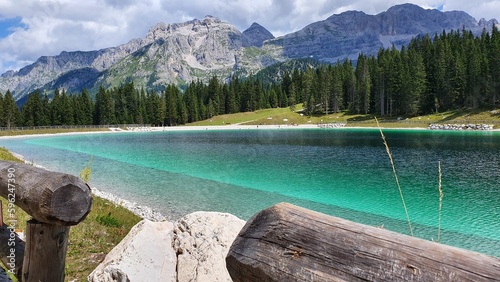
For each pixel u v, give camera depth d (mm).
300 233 1402
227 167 29891
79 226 8875
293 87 132875
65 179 3070
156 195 19094
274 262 1407
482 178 23266
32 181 3172
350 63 136000
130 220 11930
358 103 110188
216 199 18031
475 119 79250
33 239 3297
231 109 137375
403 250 1179
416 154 36969
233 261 1559
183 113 125312
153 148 49469
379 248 1217
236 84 146625
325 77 120250
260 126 111625
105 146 54312
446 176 24328
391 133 71500
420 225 13391
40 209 3002
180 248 3939
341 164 30891
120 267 3432
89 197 3230
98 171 28250
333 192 19656
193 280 3656
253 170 28047
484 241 11508
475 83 85000
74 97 116438
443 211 15391
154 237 3926
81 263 6609
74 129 104312
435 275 1082
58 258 3383
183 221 4164
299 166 29953
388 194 18969
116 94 126875
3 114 101688
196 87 147625
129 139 70438
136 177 25172
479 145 44344
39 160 35812
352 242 1276
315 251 1331
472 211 15297
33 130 95750
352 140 57000
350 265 1235
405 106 94500
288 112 128500
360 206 16406
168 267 3750
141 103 125188
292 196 18594
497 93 82750
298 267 1340
